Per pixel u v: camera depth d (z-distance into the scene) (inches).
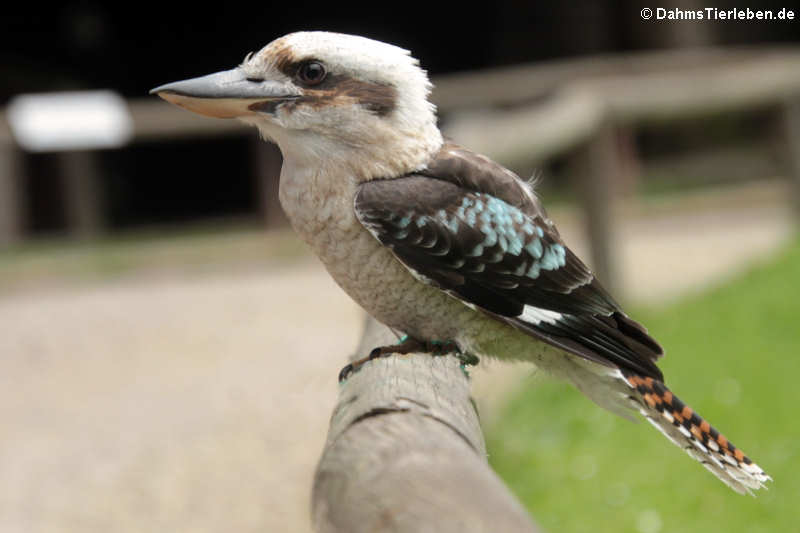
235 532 307.7
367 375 141.3
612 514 319.3
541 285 195.3
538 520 319.6
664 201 814.5
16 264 721.6
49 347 527.5
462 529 90.0
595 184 560.7
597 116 554.3
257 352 490.6
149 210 1164.5
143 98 1171.9
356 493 98.9
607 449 364.2
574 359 199.0
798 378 406.0
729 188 851.4
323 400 409.1
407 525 92.2
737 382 409.7
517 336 198.8
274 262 727.7
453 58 1184.8
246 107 185.5
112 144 765.9
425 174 191.8
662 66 793.6
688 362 443.8
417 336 199.5
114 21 1156.5
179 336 532.1
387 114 187.3
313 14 1198.9
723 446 184.5
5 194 780.6
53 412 429.1
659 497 326.0
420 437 107.0
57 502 336.8
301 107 183.8
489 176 197.2
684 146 988.6
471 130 404.5
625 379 188.5
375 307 197.2
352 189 186.7
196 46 1190.9
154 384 454.6
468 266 189.6
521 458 363.6
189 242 771.4
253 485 338.0
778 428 362.9
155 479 350.3
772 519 307.4
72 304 628.4
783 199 788.6
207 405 418.0
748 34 1065.5
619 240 604.7
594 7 1048.2
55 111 745.6
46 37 1117.7
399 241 185.2
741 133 976.3
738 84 612.7
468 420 131.0
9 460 378.9
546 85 788.6
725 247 677.9
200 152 1183.6
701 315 512.7
